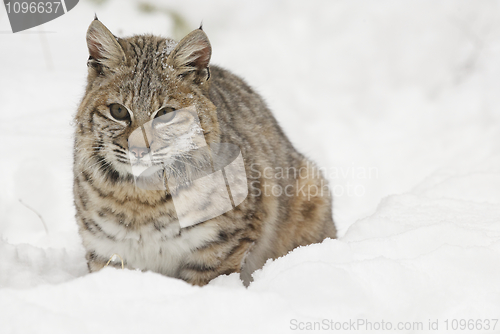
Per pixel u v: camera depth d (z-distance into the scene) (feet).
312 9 137.80
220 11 134.00
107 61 43.88
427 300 34.32
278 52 127.13
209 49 44.75
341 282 34.91
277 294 32.27
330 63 124.47
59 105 89.76
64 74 101.65
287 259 39.83
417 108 110.83
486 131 97.76
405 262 37.58
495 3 132.87
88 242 45.80
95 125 43.09
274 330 29.58
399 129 103.55
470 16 131.34
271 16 137.49
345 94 116.67
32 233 64.23
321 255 39.86
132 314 30.14
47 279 45.09
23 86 95.35
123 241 44.47
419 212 53.26
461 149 92.53
